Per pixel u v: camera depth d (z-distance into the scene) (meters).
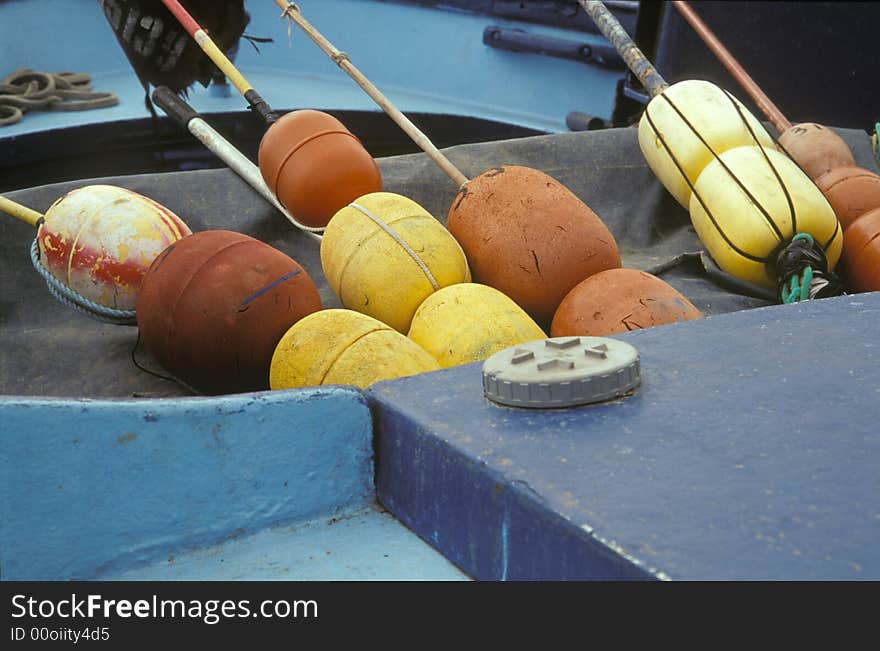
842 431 1.54
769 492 1.38
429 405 1.70
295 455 1.69
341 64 3.75
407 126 3.63
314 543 1.65
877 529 1.30
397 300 2.71
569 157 4.29
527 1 5.76
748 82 4.26
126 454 1.55
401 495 1.70
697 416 1.60
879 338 1.89
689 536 1.29
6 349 3.26
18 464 1.48
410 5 6.17
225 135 5.69
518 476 1.45
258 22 6.46
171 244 2.84
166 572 1.57
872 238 3.32
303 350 2.31
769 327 1.98
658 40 5.14
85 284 2.98
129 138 5.59
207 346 2.60
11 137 5.29
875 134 4.32
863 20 4.72
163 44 4.68
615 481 1.42
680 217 4.23
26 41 6.29
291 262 2.71
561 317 2.73
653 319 2.59
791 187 3.20
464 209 3.02
